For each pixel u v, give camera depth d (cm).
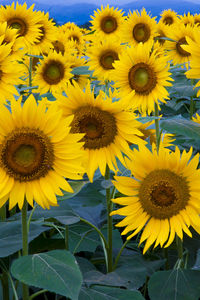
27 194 139
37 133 140
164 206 156
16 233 156
